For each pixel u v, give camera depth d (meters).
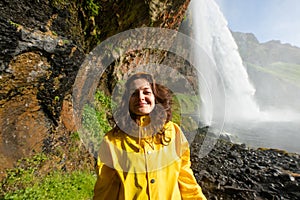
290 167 9.65
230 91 39.41
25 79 4.12
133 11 7.72
